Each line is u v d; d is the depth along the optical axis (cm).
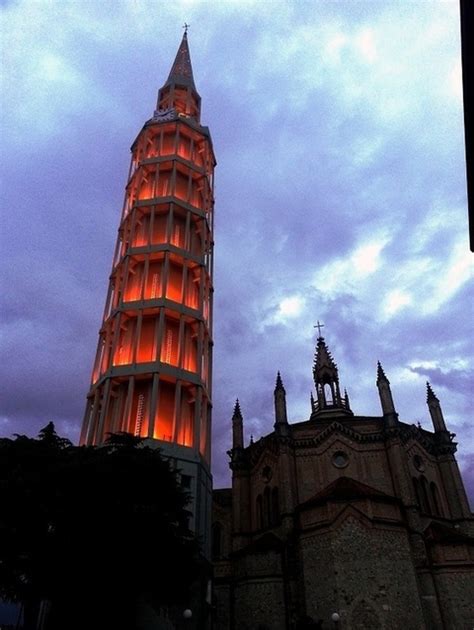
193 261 5147
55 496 2544
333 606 3925
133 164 6200
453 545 4631
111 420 4291
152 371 4294
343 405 7044
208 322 5191
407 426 5722
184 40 8669
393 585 3972
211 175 6362
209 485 4338
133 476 2794
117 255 5484
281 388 6081
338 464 5491
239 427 6350
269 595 4581
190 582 2828
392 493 5159
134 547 2528
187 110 7038
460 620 4225
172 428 4303
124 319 4762
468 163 687
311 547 4306
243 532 5531
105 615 2531
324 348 7481
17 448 2834
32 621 2561
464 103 627
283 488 5244
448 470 5666
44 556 2439
